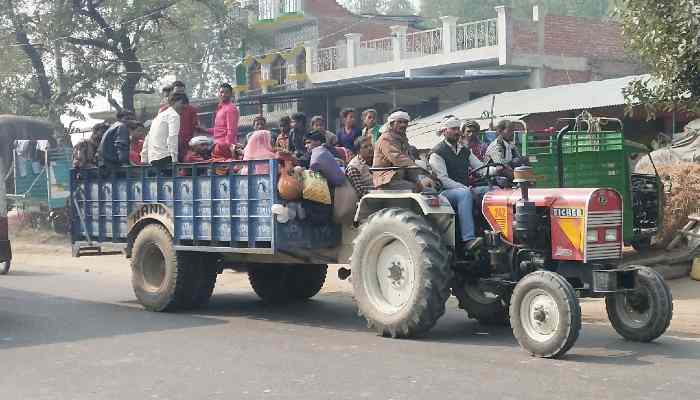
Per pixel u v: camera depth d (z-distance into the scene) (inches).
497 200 338.0
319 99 1293.1
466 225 342.0
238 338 347.9
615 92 773.9
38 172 984.9
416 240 329.7
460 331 365.7
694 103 461.1
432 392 251.9
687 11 426.0
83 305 460.1
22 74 1438.2
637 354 306.0
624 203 489.1
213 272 432.1
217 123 442.9
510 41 1046.4
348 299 481.4
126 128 458.0
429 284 326.6
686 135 637.3
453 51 1115.3
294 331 366.0
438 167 357.7
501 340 340.2
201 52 1736.0
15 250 864.9
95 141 482.3
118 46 1408.7
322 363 295.1
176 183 421.1
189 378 276.1
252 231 382.6
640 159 609.9
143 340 345.1
